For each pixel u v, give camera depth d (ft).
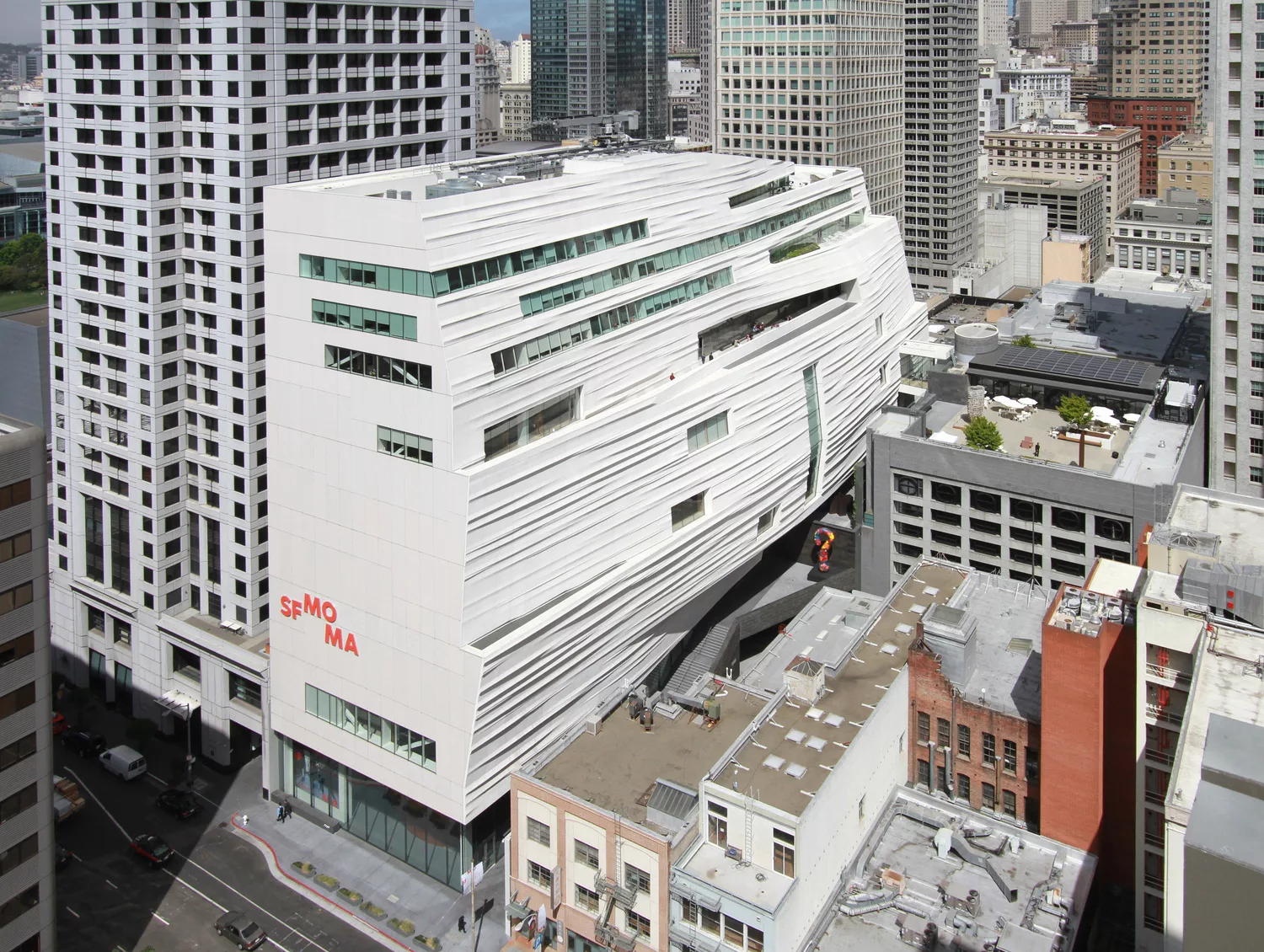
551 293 346.95
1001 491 456.86
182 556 443.32
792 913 274.57
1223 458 506.07
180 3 401.90
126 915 348.18
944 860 309.22
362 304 325.62
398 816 374.63
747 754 301.43
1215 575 283.18
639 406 372.17
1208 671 262.67
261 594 428.97
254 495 421.59
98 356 438.40
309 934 342.64
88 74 416.67
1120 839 309.22
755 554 457.68
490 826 364.99
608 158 438.81
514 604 341.82
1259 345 483.10
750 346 440.86
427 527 327.06
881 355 549.54
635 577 379.55
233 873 368.68
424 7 465.47
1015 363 554.87
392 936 342.44
